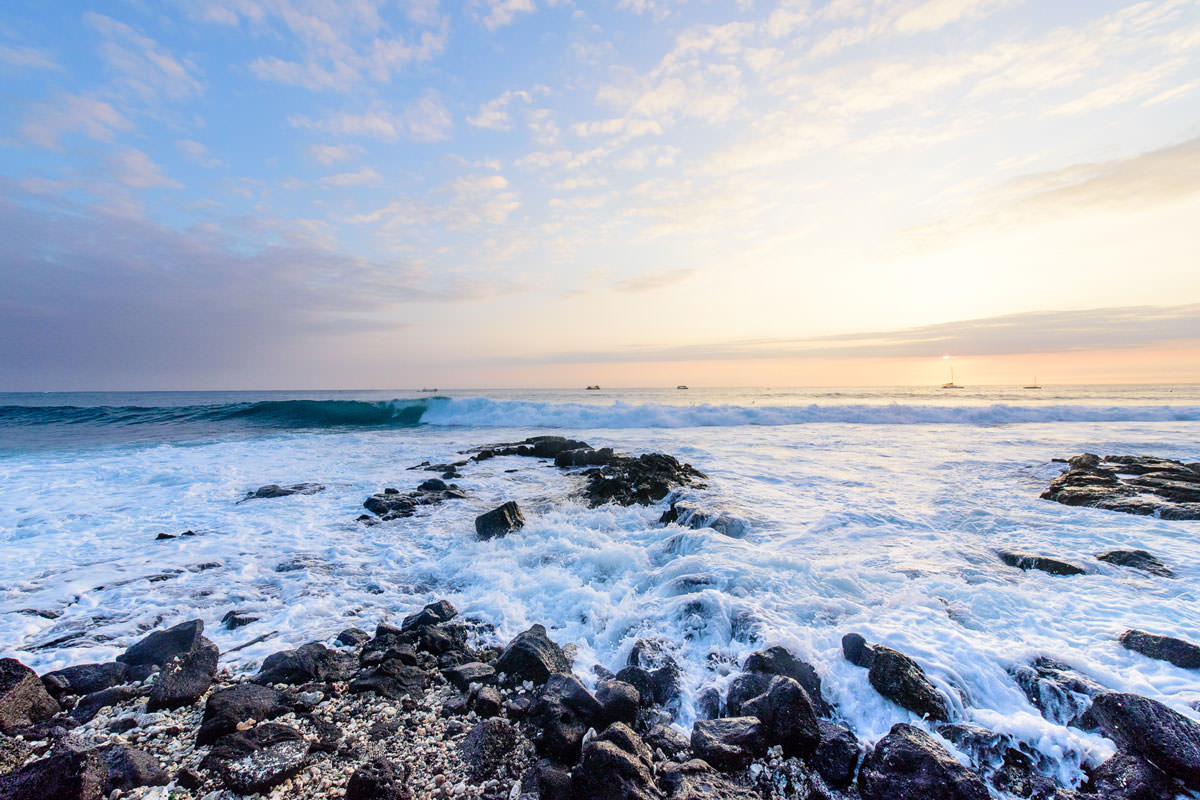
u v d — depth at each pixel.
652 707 3.92
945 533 7.51
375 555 7.43
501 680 4.22
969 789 2.87
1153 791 2.86
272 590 6.20
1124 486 9.40
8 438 20.14
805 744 3.34
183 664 4.21
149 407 30.80
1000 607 5.06
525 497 10.57
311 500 10.39
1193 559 6.22
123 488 11.34
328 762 3.32
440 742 3.53
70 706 3.90
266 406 29.44
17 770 2.92
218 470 13.21
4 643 4.89
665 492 10.08
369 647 4.73
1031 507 8.77
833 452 15.36
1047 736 3.32
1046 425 22.14
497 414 26.94
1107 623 4.75
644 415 25.45
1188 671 3.92
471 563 6.95
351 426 25.39
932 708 3.64
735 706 3.80
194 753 3.37
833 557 6.52
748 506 8.94
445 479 12.36
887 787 3.04
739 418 24.94
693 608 5.08
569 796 3.00
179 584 6.31
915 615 4.93
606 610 5.43
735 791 3.01
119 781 3.03
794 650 4.29
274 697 3.90
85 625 5.28
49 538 8.03
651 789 2.93
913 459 13.98
